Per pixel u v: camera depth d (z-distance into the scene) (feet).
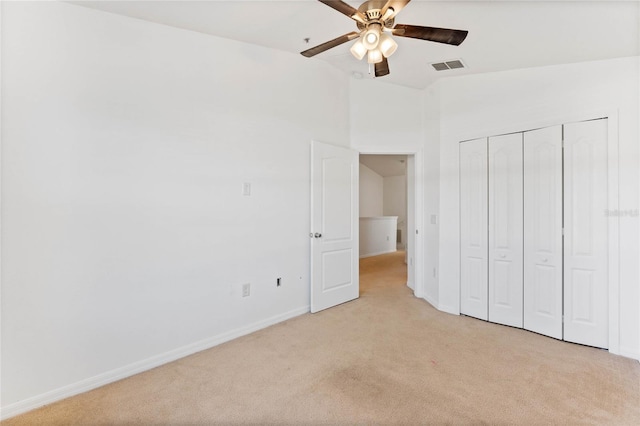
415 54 9.76
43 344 6.41
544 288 9.71
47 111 6.43
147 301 7.79
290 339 9.42
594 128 8.80
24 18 6.19
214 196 9.02
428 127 12.88
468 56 9.66
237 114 9.53
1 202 5.98
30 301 6.27
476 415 5.92
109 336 7.22
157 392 6.75
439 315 11.52
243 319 9.77
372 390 6.77
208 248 8.91
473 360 8.09
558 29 7.60
